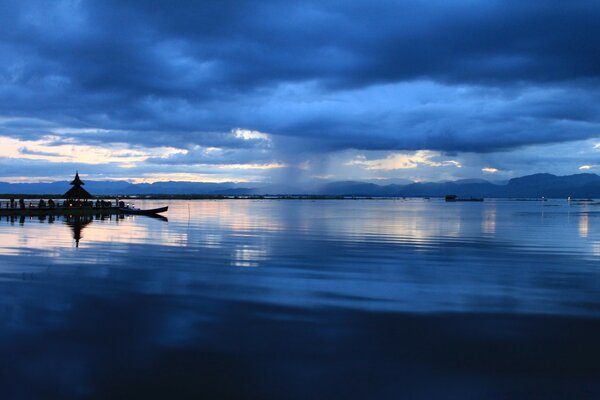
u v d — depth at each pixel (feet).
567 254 68.44
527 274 51.47
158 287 42.52
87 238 85.61
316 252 69.00
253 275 49.39
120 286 42.65
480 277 49.47
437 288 43.65
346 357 25.30
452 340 28.40
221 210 262.06
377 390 21.22
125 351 25.68
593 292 42.22
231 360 24.61
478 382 22.24
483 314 34.45
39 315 32.60
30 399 19.93
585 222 152.15
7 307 34.68
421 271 53.06
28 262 56.13
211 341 27.61
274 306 36.17
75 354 25.13
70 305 35.50
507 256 65.82
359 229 116.26
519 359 25.27
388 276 49.67
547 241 87.71
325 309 35.50
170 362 24.18
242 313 33.99
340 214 212.02
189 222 140.67
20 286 42.19
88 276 47.37
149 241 82.07
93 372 22.80
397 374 23.07
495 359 25.26
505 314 34.50
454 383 22.11
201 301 37.47
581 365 24.47
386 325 31.48
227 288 42.57
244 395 20.56
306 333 29.45
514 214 222.28
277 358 24.99
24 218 148.56
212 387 21.34
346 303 37.45
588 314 34.63
